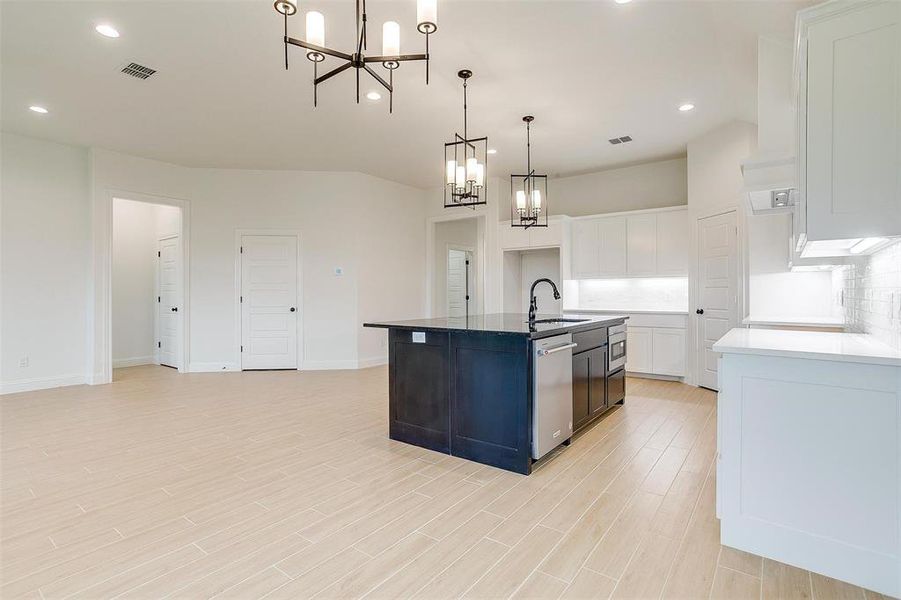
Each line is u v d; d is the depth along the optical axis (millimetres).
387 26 2221
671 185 6172
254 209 6574
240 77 3799
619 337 4355
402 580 1796
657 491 2590
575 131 5074
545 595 1705
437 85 3953
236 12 2928
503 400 2920
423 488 2643
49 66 3605
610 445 3350
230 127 4922
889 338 2068
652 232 5926
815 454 1831
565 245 6434
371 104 4352
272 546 2041
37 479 2785
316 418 4129
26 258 5199
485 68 3658
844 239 1801
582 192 6871
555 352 3062
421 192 7773
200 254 6438
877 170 1734
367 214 6891
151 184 6039
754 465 1957
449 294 8969
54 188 5371
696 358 5344
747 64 3592
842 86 1782
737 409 1988
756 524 1957
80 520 2281
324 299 6699
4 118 4652
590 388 3691
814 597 1689
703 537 2105
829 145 1806
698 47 3340
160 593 1719
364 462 3055
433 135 5195
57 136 5180
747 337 2344
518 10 2904
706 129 5008
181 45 3311
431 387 3281
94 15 2949
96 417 4152
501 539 2094
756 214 3104
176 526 2221
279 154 5875
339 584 1771
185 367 6383
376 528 2197
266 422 4004
